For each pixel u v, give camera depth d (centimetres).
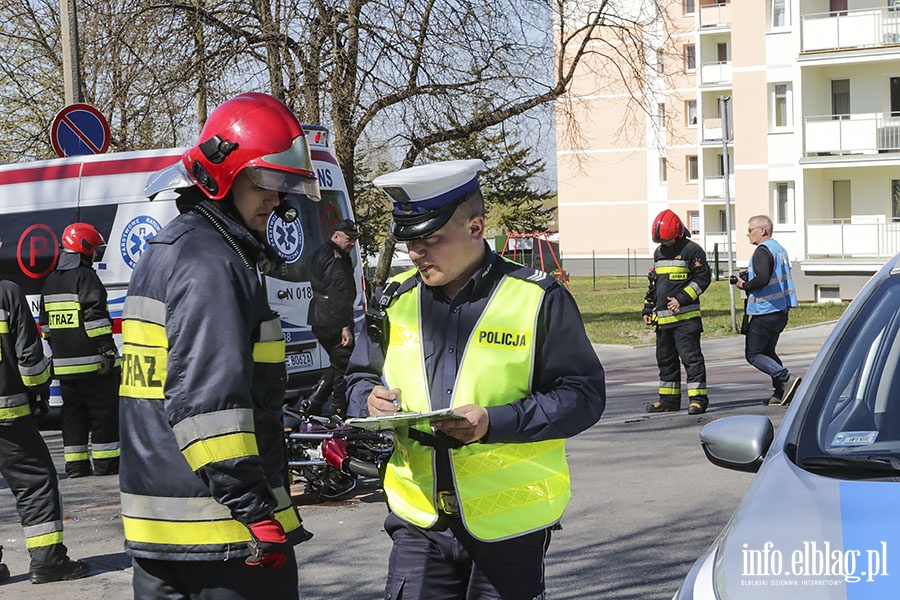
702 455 884
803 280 3288
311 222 1033
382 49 1867
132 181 1062
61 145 1212
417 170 323
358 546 657
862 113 3375
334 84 1834
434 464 327
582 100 2675
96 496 834
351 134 1875
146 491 303
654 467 848
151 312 299
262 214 314
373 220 2631
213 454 284
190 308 290
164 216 1048
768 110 3850
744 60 3900
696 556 607
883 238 3184
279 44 1817
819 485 291
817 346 1834
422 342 338
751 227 1130
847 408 332
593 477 822
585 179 5797
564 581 574
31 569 600
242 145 303
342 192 1084
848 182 3422
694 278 1105
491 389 326
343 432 654
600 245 5812
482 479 324
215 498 289
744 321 1145
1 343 585
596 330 2350
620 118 5606
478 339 329
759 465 336
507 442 317
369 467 669
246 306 298
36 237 1109
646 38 2455
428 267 327
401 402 338
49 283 912
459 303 333
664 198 5606
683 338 1103
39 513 597
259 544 290
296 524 318
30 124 2639
